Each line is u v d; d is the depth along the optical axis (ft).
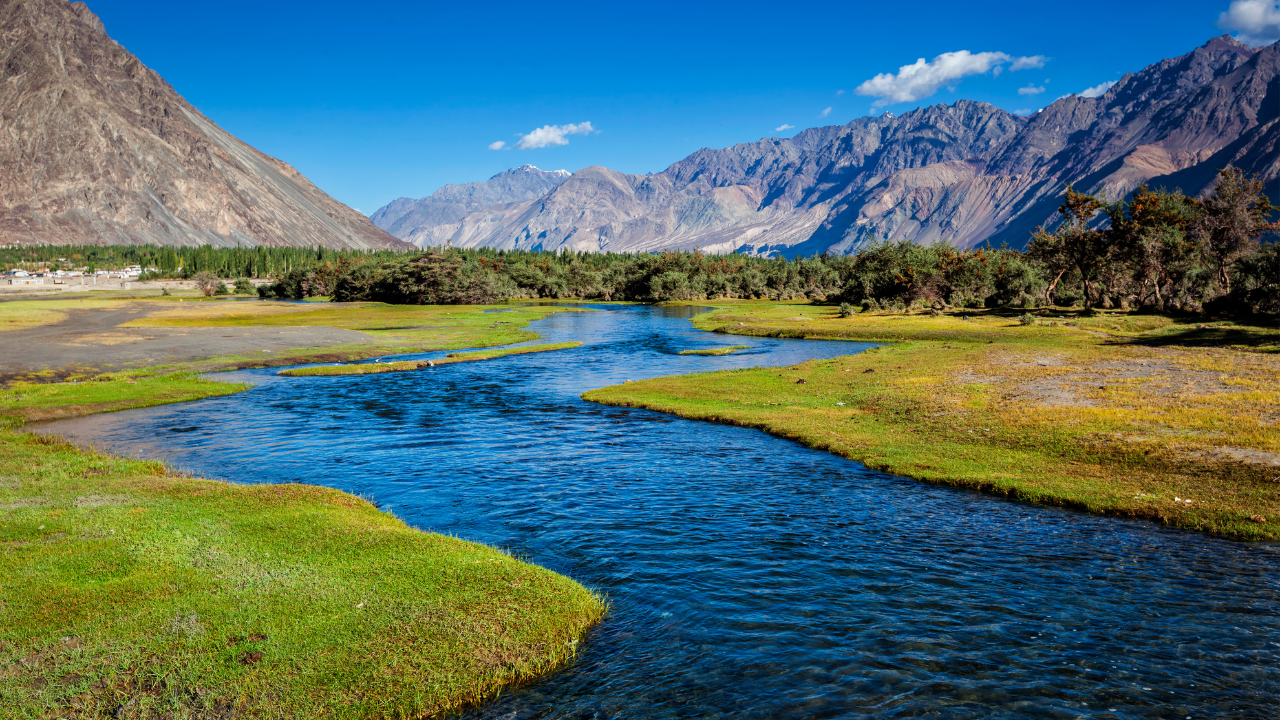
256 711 35.68
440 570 52.70
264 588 48.19
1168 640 45.34
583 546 63.36
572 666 42.55
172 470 89.81
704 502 76.74
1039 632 46.65
